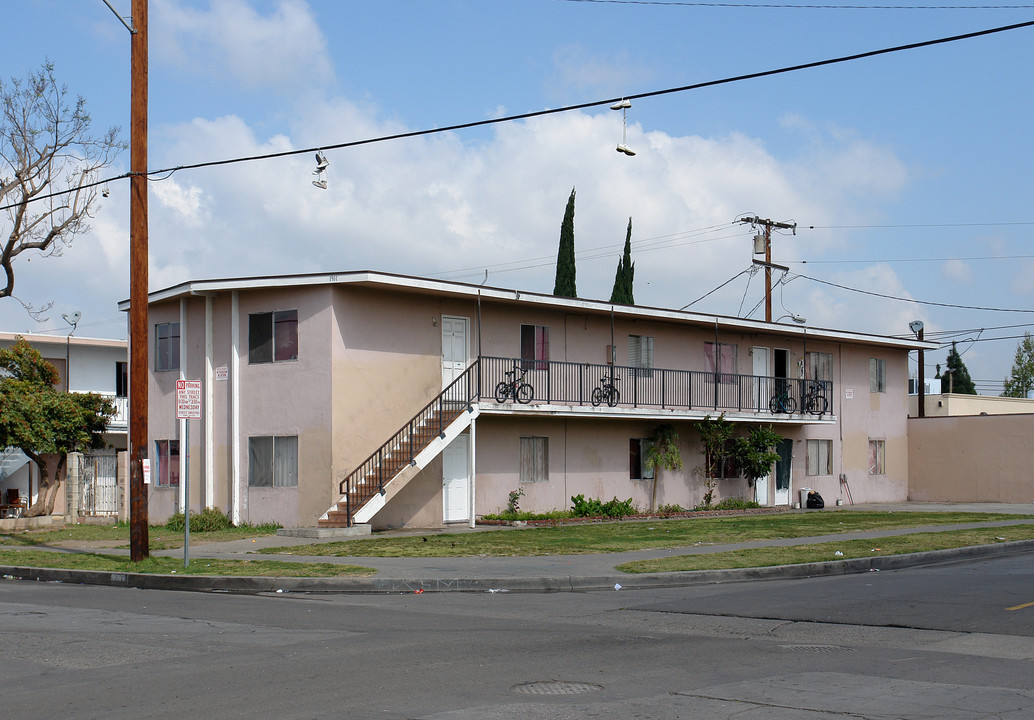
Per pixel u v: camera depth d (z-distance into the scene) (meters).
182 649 9.92
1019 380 72.75
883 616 11.89
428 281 25.64
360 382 25.38
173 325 28.45
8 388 29.17
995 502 40.25
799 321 38.88
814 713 7.24
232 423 26.17
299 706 7.48
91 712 7.36
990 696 7.79
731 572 15.75
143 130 17.72
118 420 37.75
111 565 17.55
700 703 7.55
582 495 30.20
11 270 31.45
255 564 17.16
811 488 38.19
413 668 8.91
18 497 35.00
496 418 28.45
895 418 42.47
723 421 32.94
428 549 19.45
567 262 45.84
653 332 33.22
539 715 7.18
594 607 13.03
